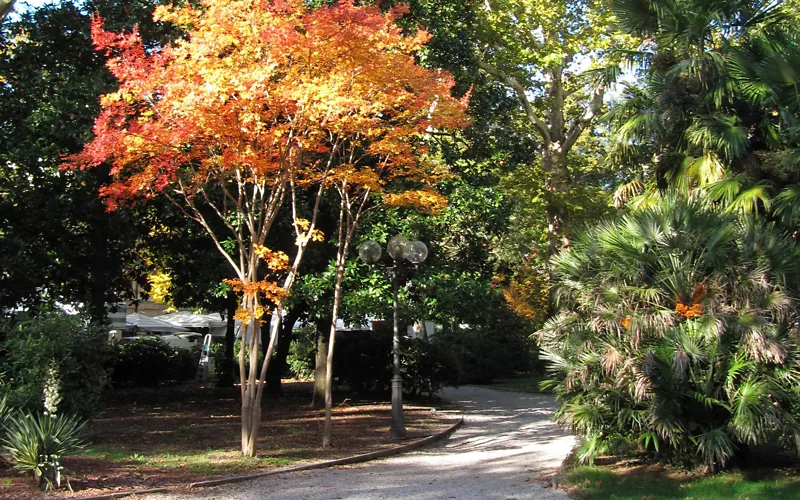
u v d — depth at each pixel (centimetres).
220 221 1608
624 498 757
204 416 1566
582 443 956
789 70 1166
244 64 1016
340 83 995
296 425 1485
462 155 1748
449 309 1548
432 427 1494
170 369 2484
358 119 1014
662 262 911
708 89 1248
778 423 812
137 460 1010
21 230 1605
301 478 962
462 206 1548
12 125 1516
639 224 939
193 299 2102
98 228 1700
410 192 1163
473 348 3062
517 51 2222
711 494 761
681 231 905
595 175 2608
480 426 1587
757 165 1228
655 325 869
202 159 1099
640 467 927
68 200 1584
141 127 999
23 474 844
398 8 1149
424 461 1120
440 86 1114
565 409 951
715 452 852
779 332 855
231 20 1016
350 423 1534
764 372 845
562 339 972
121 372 2359
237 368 2709
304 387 2434
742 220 943
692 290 885
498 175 2256
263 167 1011
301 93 974
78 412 1068
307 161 1212
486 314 1598
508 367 3189
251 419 1094
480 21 2153
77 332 1091
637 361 867
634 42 2119
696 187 1212
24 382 1051
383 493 853
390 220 1477
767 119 1259
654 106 1302
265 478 958
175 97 965
